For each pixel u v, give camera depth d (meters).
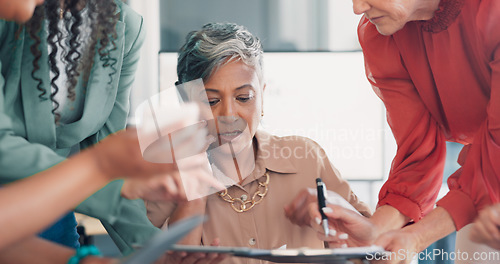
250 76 1.21
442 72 1.33
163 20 2.97
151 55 2.95
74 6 1.19
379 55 1.41
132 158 0.57
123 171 0.58
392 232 1.27
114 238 1.25
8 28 1.15
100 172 0.57
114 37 1.26
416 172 1.41
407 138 1.44
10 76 1.16
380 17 1.21
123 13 1.33
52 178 0.56
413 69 1.37
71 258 0.78
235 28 1.24
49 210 0.55
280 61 2.36
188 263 0.92
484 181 1.31
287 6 2.94
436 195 1.44
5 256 0.78
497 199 1.30
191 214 1.21
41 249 0.80
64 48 1.21
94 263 0.77
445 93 1.36
